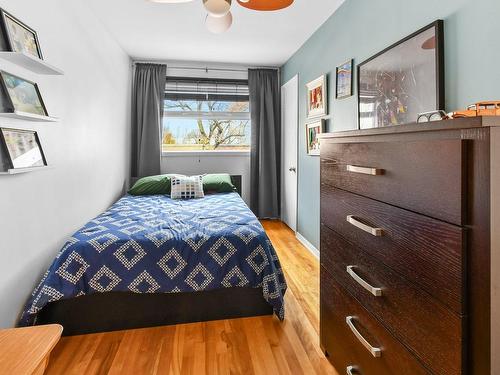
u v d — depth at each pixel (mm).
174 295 1956
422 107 1652
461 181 742
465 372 758
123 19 2906
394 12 1912
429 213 850
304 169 3615
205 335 1849
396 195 987
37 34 1788
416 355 919
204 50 3809
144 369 1562
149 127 4211
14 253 1593
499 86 1251
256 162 4566
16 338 778
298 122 3797
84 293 1782
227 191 3859
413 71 1717
